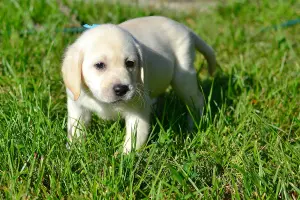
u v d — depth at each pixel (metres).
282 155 4.13
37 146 4.11
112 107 4.38
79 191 3.84
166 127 4.85
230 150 4.32
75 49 4.16
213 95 5.54
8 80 5.43
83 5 7.90
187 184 3.96
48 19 7.09
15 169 3.93
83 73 4.16
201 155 4.27
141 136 4.43
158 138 4.54
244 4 8.73
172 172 3.74
